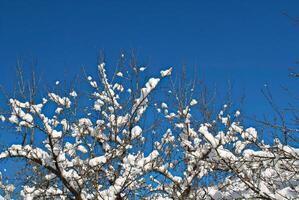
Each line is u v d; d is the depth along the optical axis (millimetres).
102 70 9141
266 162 5832
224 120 8641
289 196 5449
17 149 7414
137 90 8914
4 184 8445
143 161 7699
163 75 8117
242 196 5797
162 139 8719
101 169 8367
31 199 7754
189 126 8914
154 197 8523
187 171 8328
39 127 7449
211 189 6730
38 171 8445
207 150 7172
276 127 5637
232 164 5871
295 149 5805
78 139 8508
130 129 8555
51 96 8211
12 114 7414
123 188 7738
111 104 9008
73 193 7703
